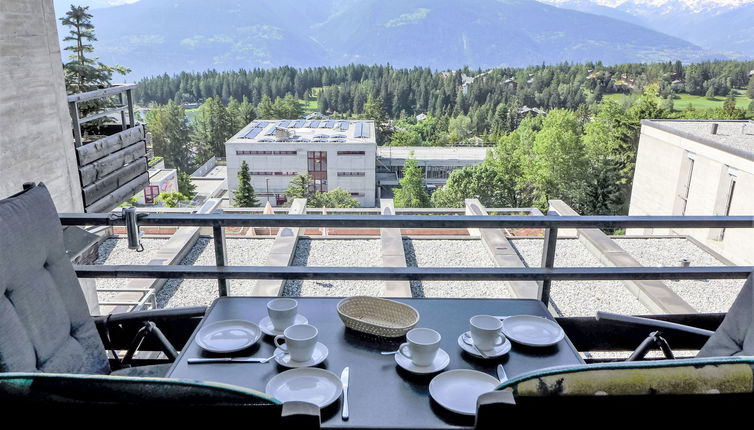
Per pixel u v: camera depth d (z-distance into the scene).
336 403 1.17
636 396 0.67
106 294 7.30
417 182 64.12
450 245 10.46
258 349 1.43
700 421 0.69
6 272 1.38
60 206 4.54
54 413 0.66
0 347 1.29
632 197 21.88
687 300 7.54
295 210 14.35
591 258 9.72
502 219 1.93
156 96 121.44
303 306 1.67
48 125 4.36
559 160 44.41
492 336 1.36
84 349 1.59
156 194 47.81
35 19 4.17
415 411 1.14
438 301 1.73
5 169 3.84
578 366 0.69
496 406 0.69
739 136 17.34
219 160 91.12
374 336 1.47
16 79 3.95
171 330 2.08
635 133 42.16
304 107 126.94
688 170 17.88
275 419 0.67
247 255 9.88
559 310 7.32
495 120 97.19
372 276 1.94
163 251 9.58
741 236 13.27
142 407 0.66
